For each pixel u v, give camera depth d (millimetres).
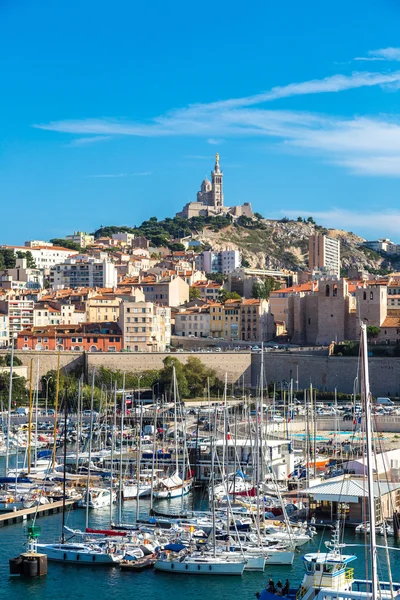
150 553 183500
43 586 170750
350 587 151375
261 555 179625
